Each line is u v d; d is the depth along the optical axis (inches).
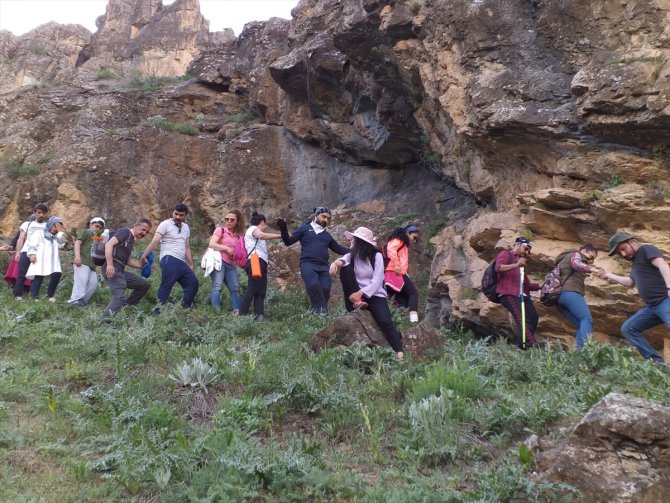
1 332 333.1
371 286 297.4
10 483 187.3
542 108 395.2
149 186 771.4
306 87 731.4
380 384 257.3
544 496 175.5
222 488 178.5
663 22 363.9
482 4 432.1
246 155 775.7
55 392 257.8
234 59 918.4
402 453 205.6
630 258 303.6
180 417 234.8
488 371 278.8
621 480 173.8
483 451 207.0
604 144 379.2
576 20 398.0
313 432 227.9
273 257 629.0
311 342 307.9
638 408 182.4
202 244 733.9
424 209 642.2
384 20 490.3
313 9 761.0
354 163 732.0
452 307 434.6
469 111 428.8
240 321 368.8
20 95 904.3
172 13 1617.9
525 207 398.3
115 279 386.9
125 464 195.8
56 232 478.9
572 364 285.1
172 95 909.2
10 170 778.8
